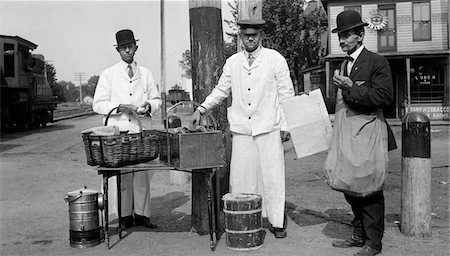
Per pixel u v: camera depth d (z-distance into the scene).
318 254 4.69
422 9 26.20
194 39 5.84
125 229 5.82
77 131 25.44
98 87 5.83
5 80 23.58
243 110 5.32
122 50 5.77
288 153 13.89
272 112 5.27
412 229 5.17
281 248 4.92
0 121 24.45
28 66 25.48
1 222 6.27
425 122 5.11
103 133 4.86
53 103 31.52
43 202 7.57
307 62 30.20
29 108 26.20
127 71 5.82
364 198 4.52
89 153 4.85
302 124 5.05
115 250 4.99
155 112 5.95
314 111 5.05
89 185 9.15
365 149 4.38
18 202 7.58
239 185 5.40
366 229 4.57
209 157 4.69
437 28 26.08
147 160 5.09
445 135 18.36
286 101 5.07
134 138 4.88
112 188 5.79
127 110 5.70
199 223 5.60
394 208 6.64
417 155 5.13
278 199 5.25
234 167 5.41
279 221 5.22
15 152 15.48
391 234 5.30
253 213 4.86
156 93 6.12
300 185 8.59
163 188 8.75
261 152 5.28
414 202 5.16
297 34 28.72
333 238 5.25
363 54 4.50
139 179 5.79
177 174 9.07
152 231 5.71
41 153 15.07
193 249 4.96
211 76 5.82
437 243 4.96
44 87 29.69
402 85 26.45
